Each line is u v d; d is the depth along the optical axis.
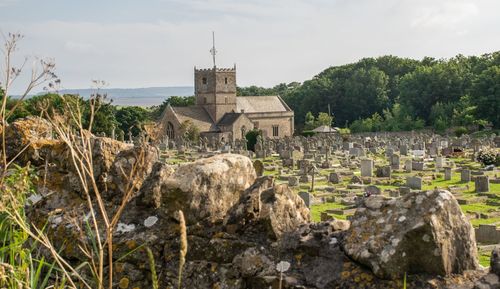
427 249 5.00
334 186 38.41
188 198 6.32
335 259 5.51
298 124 159.00
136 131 102.56
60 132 5.00
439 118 116.25
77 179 7.55
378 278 5.14
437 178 42.69
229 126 118.44
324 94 155.75
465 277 5.02
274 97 135.62
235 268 5.92
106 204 7.20
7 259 6.80
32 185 7.65
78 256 6.75
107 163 7.46
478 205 30.55
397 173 45.78
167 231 6.45
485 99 107.56
